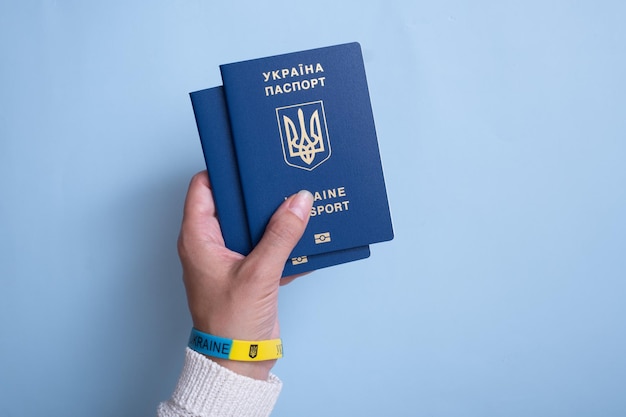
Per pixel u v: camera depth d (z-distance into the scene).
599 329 1.21
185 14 1.12
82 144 1.14
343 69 0.86
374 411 1.20
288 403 1.19
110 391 1.18
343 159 0.86
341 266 1.18
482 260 1.19
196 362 0.79
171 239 1.16
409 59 1.14
